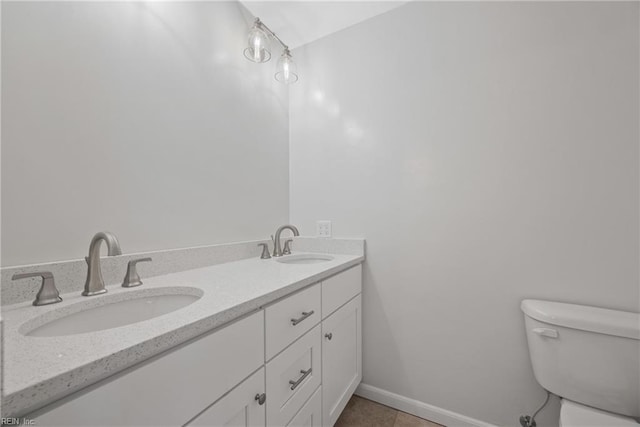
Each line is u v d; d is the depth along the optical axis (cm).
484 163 125
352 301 139
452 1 134
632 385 87
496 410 122
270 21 157
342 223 163
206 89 125
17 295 68
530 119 116
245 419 70
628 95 100
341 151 164
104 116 87
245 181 147
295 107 181
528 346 111
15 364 40
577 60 108
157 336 49
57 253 76
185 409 55
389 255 148
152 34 103
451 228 133
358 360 146
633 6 100
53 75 76
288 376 88
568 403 95
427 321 138
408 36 144
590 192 106
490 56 125
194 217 118
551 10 113
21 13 70
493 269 123
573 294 108
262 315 77
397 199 146
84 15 83
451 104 133
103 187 87
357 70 159
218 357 62
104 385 43
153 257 99
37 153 73
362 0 142
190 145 117
